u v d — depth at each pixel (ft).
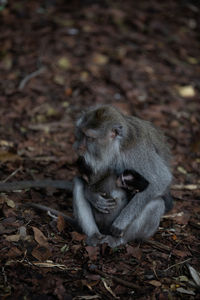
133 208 21.24
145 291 18.53
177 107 39.83
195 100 41.78
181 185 28.86
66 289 18.01
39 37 48.24
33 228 21.34
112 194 22.88
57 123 35.42
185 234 23.40
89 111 21.84
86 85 41.32
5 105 36.88
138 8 58.70
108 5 56.95
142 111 38.24
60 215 22.72
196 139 35.22
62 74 42.50
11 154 29.27
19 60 44.09
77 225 22.72
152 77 44.27
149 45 50.06
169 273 19.98
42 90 39.70
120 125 21.02
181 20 58.03
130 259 20.81
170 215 25.20
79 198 22.68
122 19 54.24
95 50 47.11
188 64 48.67
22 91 39.14
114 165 21.90
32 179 27.68
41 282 17.99
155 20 56.18
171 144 34.40
